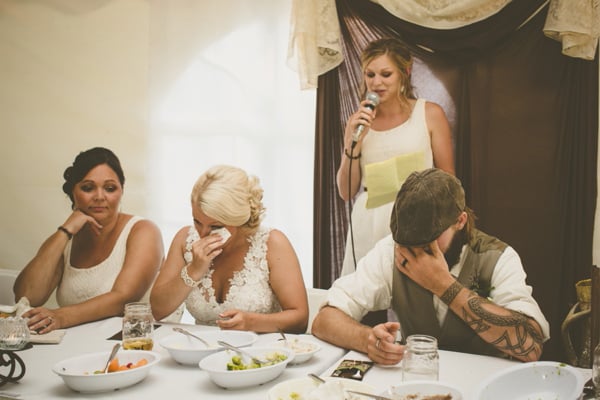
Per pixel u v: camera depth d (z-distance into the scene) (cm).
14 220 402
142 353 186
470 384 174
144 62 373
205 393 168
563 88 282
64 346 218
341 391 150
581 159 280
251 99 351
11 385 176
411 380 157
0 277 364
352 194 313
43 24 394
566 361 276
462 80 295
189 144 366
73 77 389
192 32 362
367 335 198
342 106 316
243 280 249
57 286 300
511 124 289
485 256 219
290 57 324
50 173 397
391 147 302
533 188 287
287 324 235
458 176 296
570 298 282
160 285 255
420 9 298
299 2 320
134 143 377
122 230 294
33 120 399
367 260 235
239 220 243
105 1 381
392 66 303
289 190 344
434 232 214
